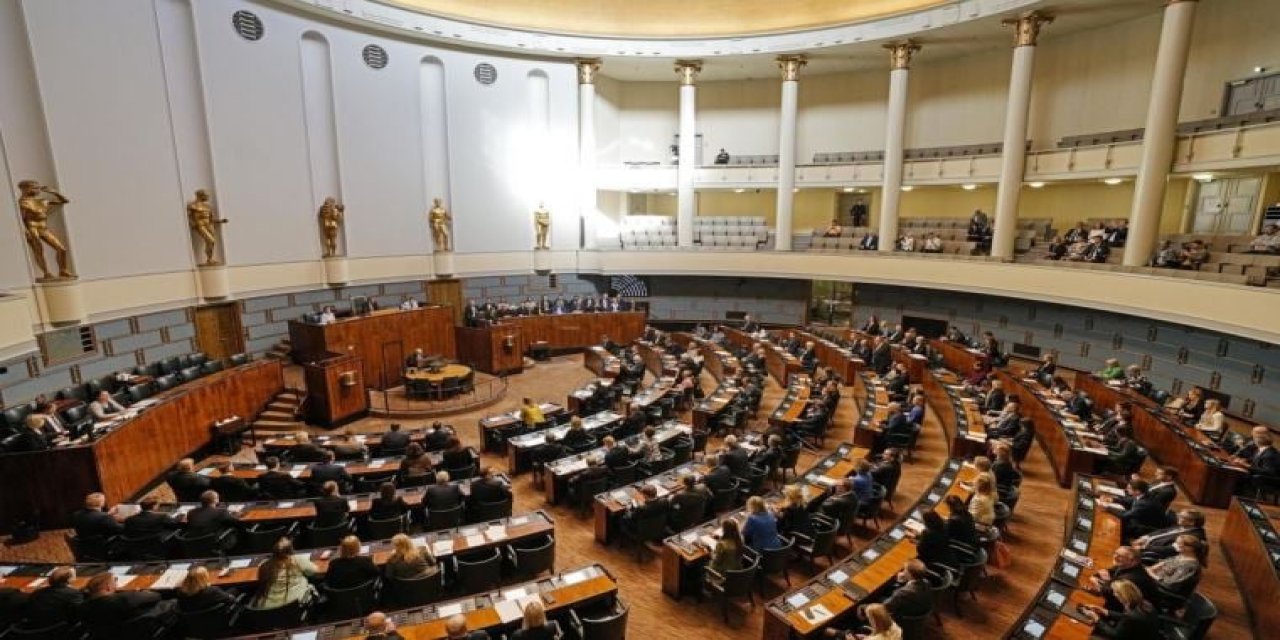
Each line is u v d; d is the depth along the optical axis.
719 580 7.07
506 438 12.82
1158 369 15.77
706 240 25.56
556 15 22.36
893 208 21.56
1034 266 17.34
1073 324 18.14
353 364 15.16
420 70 20.81
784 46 22.02
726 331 22.94
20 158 12.18
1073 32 19.88
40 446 9.47
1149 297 14.23
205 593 6.02
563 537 9.43
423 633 5.73
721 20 22.94
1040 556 8.65
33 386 11.98
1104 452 10.41
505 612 6.04
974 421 12.02
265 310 17.45
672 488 9.29
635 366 16.98
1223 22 16.09
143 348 14.42
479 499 8.65
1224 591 7.84
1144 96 18.28
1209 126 15.02
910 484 11.11
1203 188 17.33
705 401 13.91
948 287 19.80
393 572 6.80
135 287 14.26
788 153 23.17
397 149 20.41
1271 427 13.23
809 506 8.73
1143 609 5.50
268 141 17.23
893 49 20.95
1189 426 11.79
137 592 5.98
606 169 25.52
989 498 7.87
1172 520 7.84
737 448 9.94
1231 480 9.79
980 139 22.88
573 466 10.43
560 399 17.25
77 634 5.98
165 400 11.68
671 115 27.56
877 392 14.09
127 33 13.95
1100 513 8.12
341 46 18.78
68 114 12.88
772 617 5.94
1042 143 21.14
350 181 19.38
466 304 22.64
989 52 22.28
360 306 18.50
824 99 26.17
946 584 6.52
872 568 6.73
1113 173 16.77
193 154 15.66
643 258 24.28
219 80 15.95
